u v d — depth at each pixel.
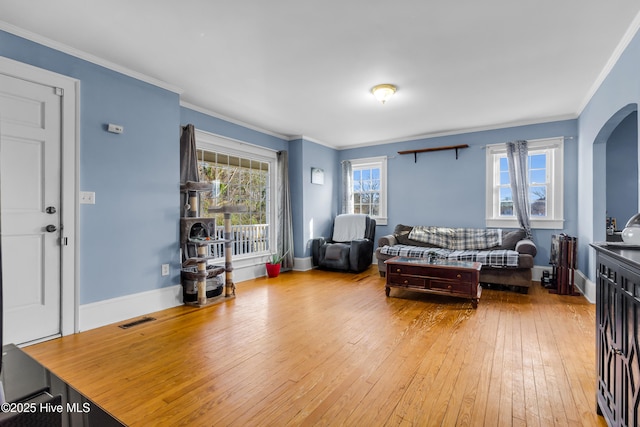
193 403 1.74
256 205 5.17
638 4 2.07
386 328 2.82
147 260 3.22
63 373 2.05
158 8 2.13
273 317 3.11
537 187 4.73
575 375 2.01
